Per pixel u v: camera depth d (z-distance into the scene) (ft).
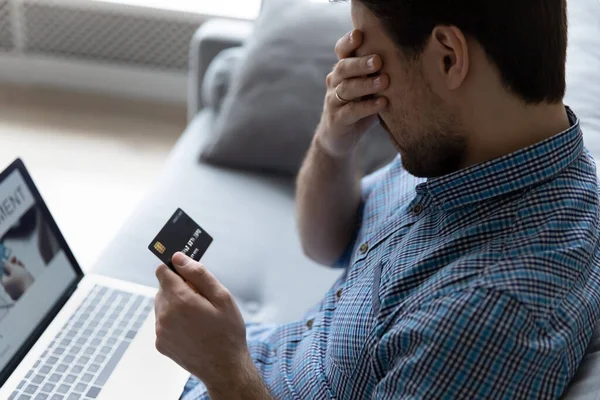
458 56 2.62
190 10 8.54
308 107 5.59
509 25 2.54
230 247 5.13
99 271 4.82
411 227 3.14
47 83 9.17
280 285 4.92
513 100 2.67
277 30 5.73
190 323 3.05
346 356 3.11
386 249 3.19
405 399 2.65
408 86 2.85
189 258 3.17
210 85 6.32
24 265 4.00
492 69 2.63
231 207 5.46
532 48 2.58
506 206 2.76
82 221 7.47
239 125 5.69
